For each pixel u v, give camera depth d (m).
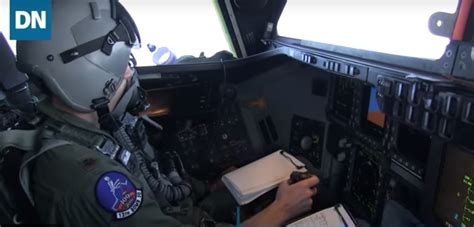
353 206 1.65
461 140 0.76
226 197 1.64
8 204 0.84
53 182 0.84
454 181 1.02
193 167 2.00
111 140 1.01
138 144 1.29
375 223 1.44
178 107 1.93
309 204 1.18
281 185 1.24
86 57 0.89
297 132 2.03
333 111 1.76
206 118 2.01
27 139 0.91
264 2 2.21
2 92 1.60
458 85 0.81
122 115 1.15
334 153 1.81
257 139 2.08
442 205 1.07
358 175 1.60
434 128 0.82
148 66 1.80
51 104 0.98
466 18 0.85
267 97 2.07
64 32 0.87
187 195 1.33
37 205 0.85
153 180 1.21
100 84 0.93
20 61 0.90
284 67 1.96
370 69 1.07
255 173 1.47
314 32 1.67
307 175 1.24
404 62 1.07
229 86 2.01
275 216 1.15
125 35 0.96
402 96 0.91
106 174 0.87
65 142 0.90
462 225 1.00
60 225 0.83
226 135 2.05
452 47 0.90
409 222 1.19
